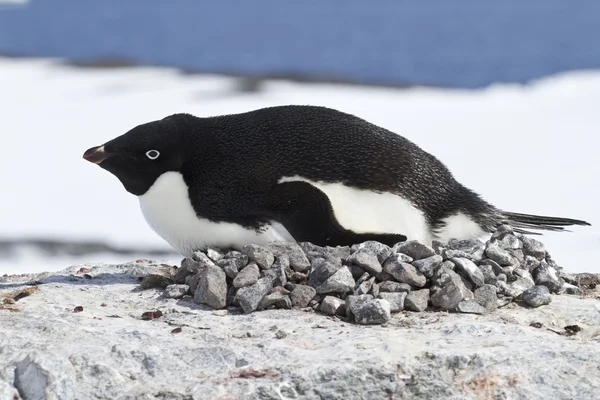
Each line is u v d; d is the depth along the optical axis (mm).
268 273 10250
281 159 11250
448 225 11883
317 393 8008
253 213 11172
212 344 8883
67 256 24812
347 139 11430
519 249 11328
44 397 7980
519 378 8211
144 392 8008
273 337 9102
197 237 11609
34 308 9953
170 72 63781
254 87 55062
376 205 11234
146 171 11375
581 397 8031
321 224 10953
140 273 12023
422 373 8242
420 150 12016
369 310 9516
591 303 10367
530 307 10266
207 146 11445
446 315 9844
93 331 9062
